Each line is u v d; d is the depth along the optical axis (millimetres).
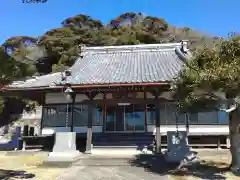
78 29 52531
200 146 15516
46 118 17547
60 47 45250
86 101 15359
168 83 13672
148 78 14664
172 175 8969
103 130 17750
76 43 47000
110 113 18266
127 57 21516
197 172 9305
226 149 14914
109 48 23031
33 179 8523
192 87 8203
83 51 23062
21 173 9578
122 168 10430
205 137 15883
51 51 45375
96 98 16438
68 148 12258
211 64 7953
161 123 16688
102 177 8875
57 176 9047
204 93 8422
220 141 15805
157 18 57250
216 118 16391
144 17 61219
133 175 9141
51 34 50094
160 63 18891
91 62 20766
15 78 7750
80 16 56000
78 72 17625
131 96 15703
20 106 35406
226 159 12188
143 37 50844
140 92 15750
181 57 19359
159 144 13773
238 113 8891
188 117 16562
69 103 17438
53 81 16031
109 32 53562
